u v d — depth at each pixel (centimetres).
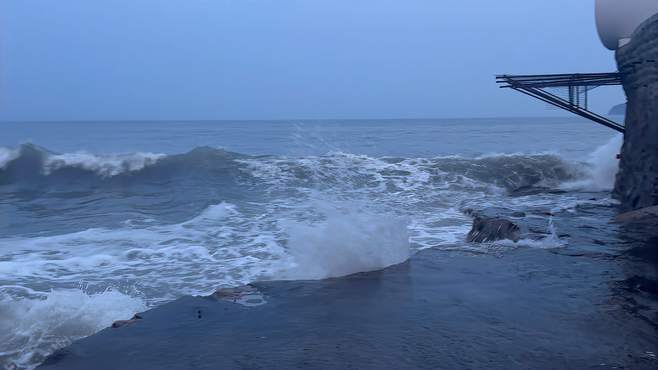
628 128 1246
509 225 891
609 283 621
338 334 477
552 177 1811
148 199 1398
